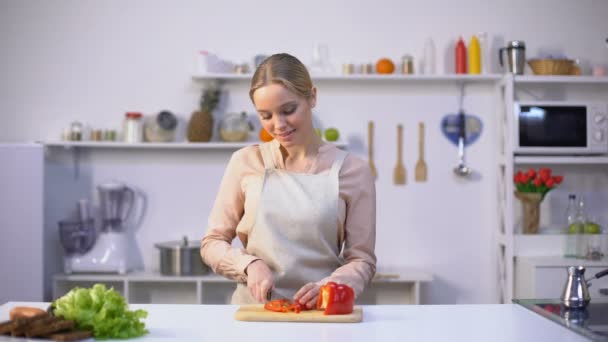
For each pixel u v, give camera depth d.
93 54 3.80
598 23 3.82
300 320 1.48
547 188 3.52
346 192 1.81
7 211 3.43
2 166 3.43
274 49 3.80
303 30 3.80
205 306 1.65
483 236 3.81
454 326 1.44
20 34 3.79
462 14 3.80
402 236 3.82
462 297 3.80
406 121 3.81
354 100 3.80
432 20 3.80
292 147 1.82
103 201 3.64
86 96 3.80
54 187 3.79
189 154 3.82
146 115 3.80
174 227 3.82
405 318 1.52
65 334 1.26
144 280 3.49
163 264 3.54
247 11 3.81
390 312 1.59
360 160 1.86
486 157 3.81
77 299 1.32
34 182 3.45
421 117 3.81
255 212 1.80
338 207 1.80
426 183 3.81
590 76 3.58
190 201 3.82
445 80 3.78
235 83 3.79
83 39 3.80
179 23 3.81
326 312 1.50
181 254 3.52
